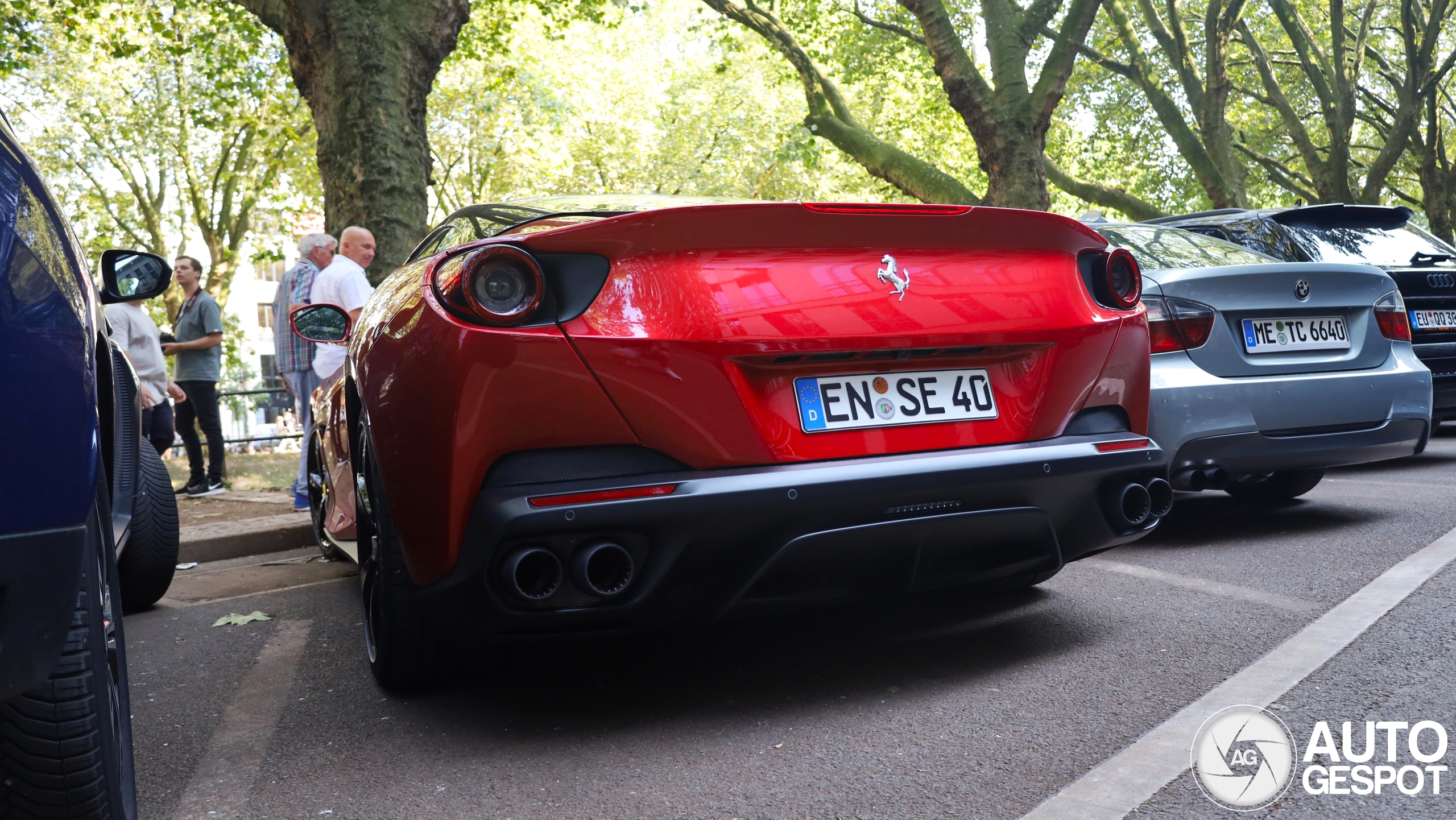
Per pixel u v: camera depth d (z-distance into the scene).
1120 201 20.86
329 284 6.36
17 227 1.59
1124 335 3.02
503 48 20.06
